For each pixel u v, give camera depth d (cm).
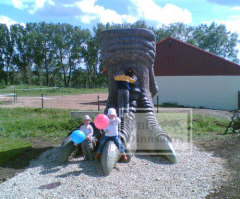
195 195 467
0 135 965
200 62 2098
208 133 973
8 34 6172
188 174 557
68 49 6275
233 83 2025
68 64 6419
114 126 587
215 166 604
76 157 667
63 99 2284
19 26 6281
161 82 2205
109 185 504
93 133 667
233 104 2034
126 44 703
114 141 586
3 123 1098
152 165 607
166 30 6481
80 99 2284
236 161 626
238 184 505
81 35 6109
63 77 6919
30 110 1466
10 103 1902
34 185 514
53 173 569
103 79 6344
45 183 521
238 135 862
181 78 2152
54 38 6000
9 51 6200
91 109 1526
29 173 577
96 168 585
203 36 6612
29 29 6288
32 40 5928
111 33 714
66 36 6234
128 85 670
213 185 505
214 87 2075
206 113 1527
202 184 509
